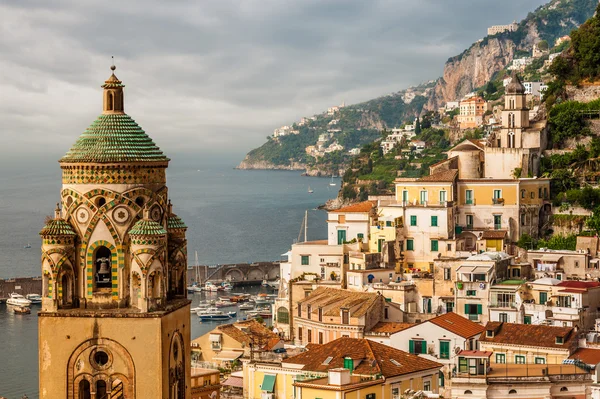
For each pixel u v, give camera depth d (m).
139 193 73.31
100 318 72.00
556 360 161.62
